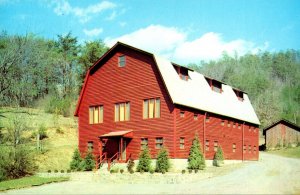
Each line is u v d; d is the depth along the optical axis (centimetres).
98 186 2738
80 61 6562
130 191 2388
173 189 2369
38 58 6619
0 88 5122
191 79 3944
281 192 2162
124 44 3653
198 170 3256
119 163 3478
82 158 3816
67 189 2634
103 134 3772
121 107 3662
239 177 2895
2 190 2641
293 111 13125
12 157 3356
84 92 4034
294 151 6322
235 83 13925
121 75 3703
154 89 3403
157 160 3042
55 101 6338
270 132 7075
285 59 18975
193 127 3541
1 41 5466
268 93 13112
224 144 4191
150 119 3397
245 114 4959
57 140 4566
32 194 2438
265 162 4478
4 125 4409
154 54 3444
